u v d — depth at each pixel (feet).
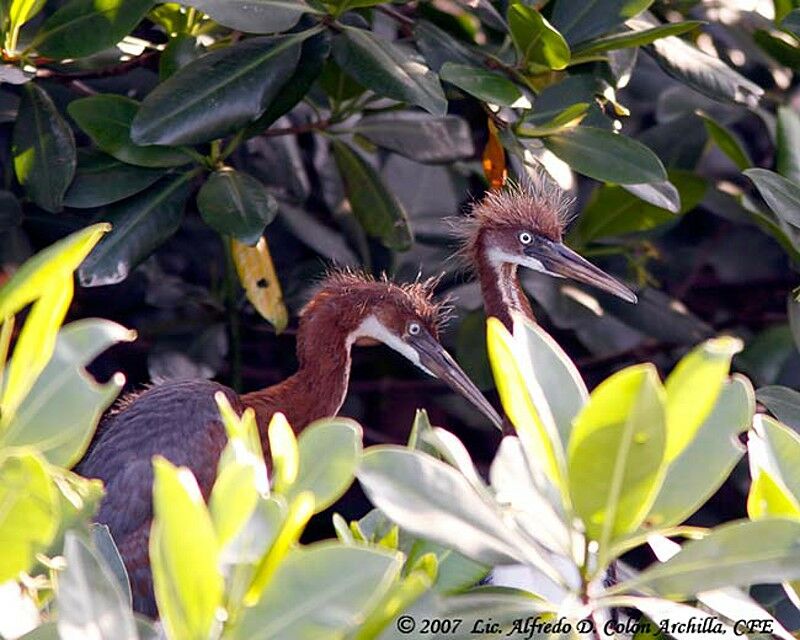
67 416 16.01
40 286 15.74
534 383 17.01
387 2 29.94
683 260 41.65
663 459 16.35
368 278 37.86
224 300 38.27
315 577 15.44
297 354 36.45
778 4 33.91
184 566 14.89
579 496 16.58
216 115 28.63
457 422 42.16
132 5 29.12
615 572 28.32
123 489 31.45
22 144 30.25
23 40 30.53
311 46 29.81
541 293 37.01
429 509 16.57
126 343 39.17
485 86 28.55
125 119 30.42
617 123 31.89
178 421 32.40
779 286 41.81
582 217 37.52
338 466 16.97
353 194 34.60
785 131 31.65
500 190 36.76
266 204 30.73
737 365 36.65
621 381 15.79
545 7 32.76
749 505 18.71
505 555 16.58
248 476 15.46
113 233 30.83
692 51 32.73
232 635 15.30
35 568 17.44
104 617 14.80
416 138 34.71
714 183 38.47
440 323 37.45
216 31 32.96
